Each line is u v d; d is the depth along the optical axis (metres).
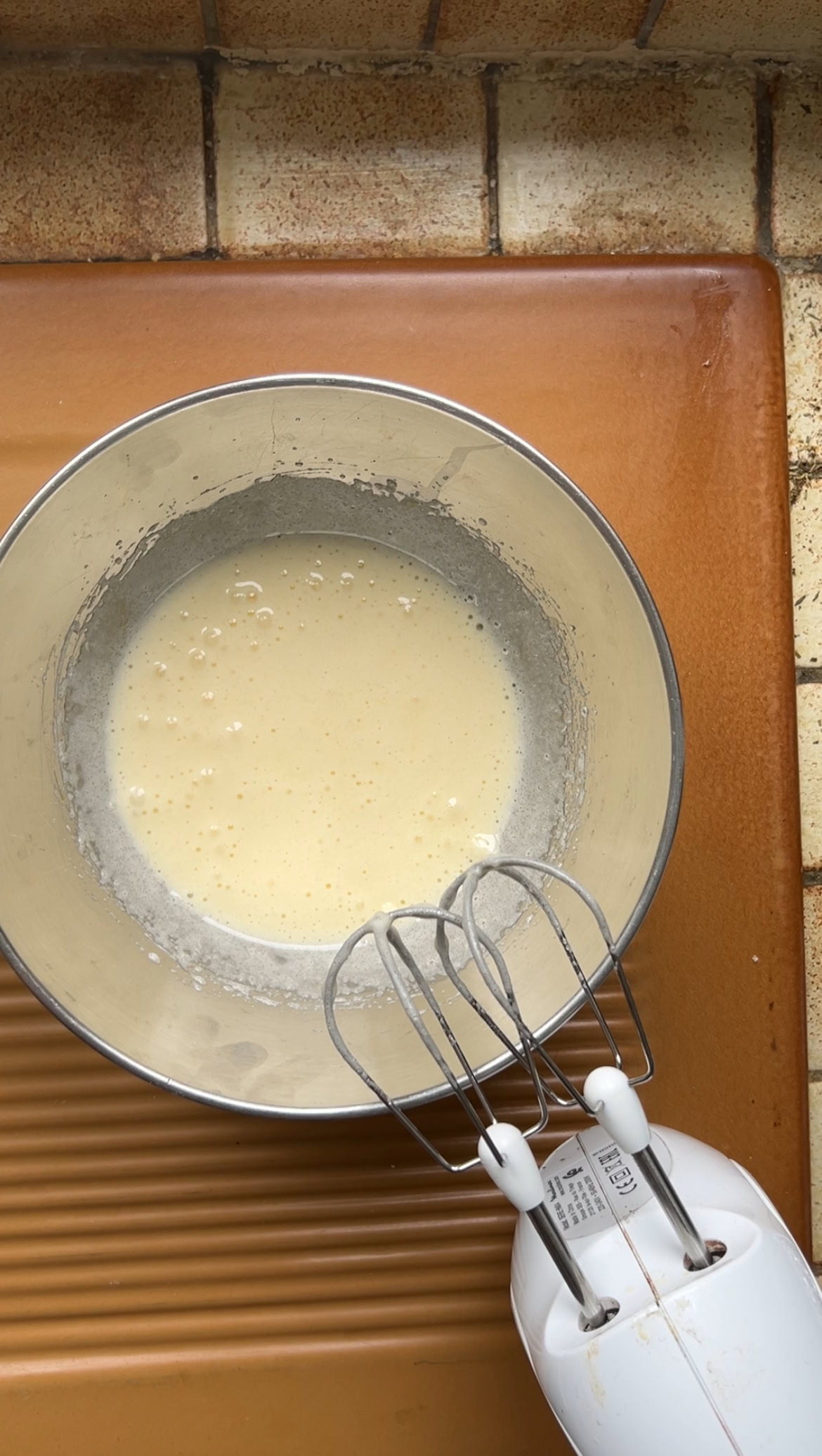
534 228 0.76
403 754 0.74
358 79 0.76
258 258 0.75
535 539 0.67
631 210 0.77
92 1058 0.73
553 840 0.70
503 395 0.74
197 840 0.73
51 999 0.57
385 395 0.60
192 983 0.68
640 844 0.60
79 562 0.65
